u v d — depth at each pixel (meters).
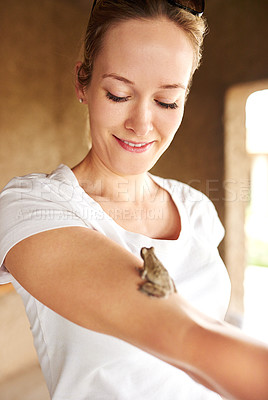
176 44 0.75
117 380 0.83
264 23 3.10
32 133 3.53
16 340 3.38
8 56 3.26
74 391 0.84
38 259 0.64
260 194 5.59
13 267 0.68
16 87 3.35
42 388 3.15
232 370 0.45
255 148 5.55
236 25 3.29
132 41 0.73
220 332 0.49
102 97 0.80
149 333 0.52
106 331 0.57
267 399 0.44
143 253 0.59
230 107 3.47
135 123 0.79
